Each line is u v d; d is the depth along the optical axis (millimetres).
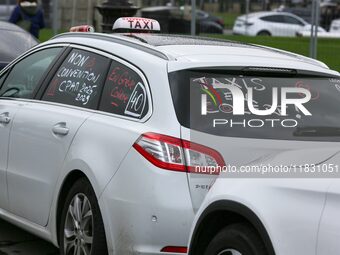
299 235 4168
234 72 5660
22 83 7152
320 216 4102
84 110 6102
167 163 5176
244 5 24203
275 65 5789
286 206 4305
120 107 5773
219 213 4812
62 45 6852
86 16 21578
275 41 20750
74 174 5961
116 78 5953
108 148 5594
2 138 6977
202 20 19672
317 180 4270
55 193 6125
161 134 5281
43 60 7031
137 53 5891
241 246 4547
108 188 5496
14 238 7500
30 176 6500
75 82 6398
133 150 5367
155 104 5457
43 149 6328
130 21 7742
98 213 5602
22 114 6758
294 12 26438
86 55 6445
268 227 4336
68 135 6035
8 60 10898
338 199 4055
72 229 5961
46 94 6699
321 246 4043
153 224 5164
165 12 19719
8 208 6945
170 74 5512
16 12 16203
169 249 5156
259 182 4559
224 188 4746
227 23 22281
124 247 5352
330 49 16453
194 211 5133
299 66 5914
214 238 4797
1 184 7000
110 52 6156
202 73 5570
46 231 6336
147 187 5207
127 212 5324
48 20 23875
